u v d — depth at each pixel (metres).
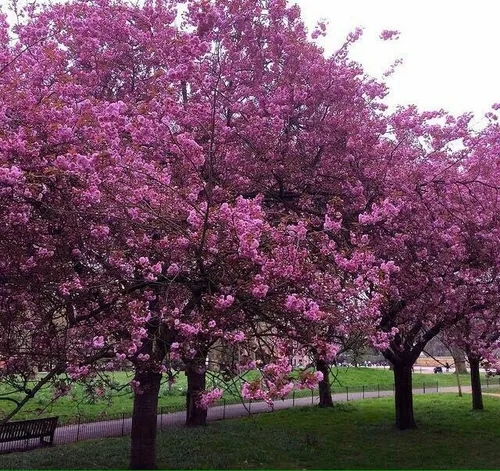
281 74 10.16
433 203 9.07
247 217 6.02
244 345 6.48
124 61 10.19
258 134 9.34
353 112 9.82
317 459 9.91
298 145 9.79
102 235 6.25
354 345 7.64
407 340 11.34
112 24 9.89
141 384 7.98
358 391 25.72
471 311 10.18
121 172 6.32
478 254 9.16
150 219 6.46
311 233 7.18
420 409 18.38
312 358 6.46
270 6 10.34
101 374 7.49
